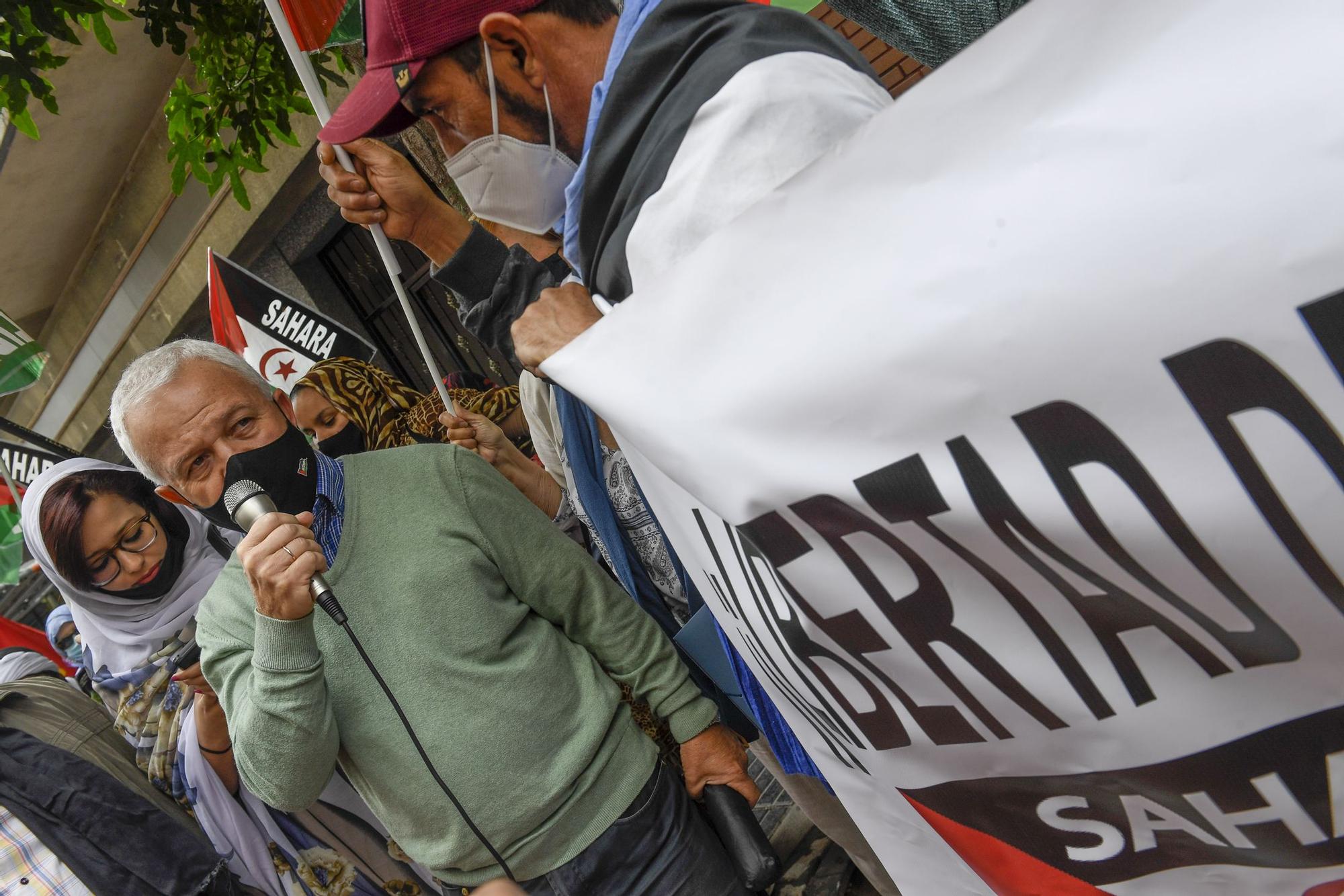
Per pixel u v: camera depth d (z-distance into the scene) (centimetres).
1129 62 74
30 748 252
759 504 103
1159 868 106
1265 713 88
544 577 174
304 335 387
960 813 119
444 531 167
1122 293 77
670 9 116
